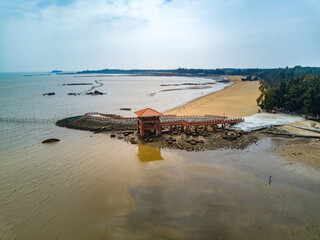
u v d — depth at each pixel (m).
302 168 38.72
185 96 138.62
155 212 27.91
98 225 25.95
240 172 37.69
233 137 53.06
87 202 30.28
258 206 28.69
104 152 47.66
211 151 46.75
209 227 25.17
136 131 61.25
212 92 154.50
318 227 25.00
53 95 149.25
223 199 30.25
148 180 35.59
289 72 189.62
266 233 24.19
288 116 71.25
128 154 46.25
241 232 24.38
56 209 28.97
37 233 24.91
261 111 80.81
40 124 71.44
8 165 41.53
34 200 30.88
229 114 78.75
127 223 26.12
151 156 44.91
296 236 23.73
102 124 67.88
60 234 24.77
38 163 42.41
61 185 34.62
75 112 92.62
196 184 34.06
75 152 47.84
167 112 87.50
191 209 28.30
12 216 27.66
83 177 37.03
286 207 28.47
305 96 70.81
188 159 43.12
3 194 32.22
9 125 70.31
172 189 32.88
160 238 23.78
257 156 43.94
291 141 51.50
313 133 55.25
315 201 29.66
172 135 56.94
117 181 35.53
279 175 36.50
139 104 111.75
